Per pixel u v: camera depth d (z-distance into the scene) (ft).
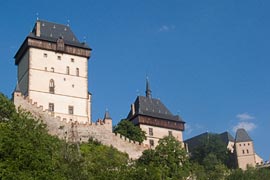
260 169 445.78
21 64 419.95
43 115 353.92
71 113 401.90
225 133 595.88
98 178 240.53
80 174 234.17
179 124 483.92
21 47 420.36
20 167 190.70
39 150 208.95
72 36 433.89
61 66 410.31
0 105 317.83
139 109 474.90
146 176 253.03
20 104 350.43
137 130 422.41
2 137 201.87
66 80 408.67
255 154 552.41
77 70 416.67
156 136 466.70
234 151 543.80
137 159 346.95
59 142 277.03
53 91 400.47
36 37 407.44
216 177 406.62
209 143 515.50
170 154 329.52
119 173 251.19
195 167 363.76
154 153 330.54
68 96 404.98
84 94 412.36
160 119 476.13
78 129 358.84
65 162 244.63
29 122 269.23
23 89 403.95
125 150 363.15
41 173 190.90
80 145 344.28
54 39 416.05
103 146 351.67
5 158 193.57
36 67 400.06
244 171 437.17
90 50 426.92
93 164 274.57
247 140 546.26
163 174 292.40
